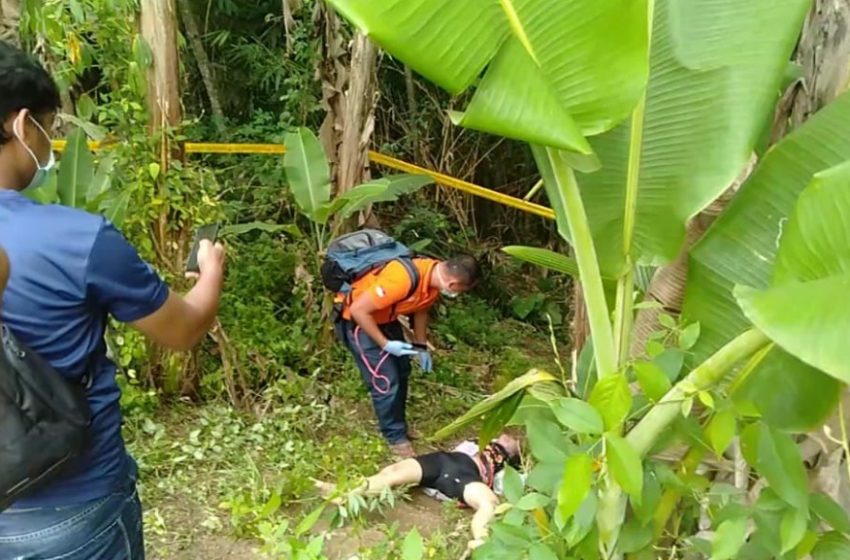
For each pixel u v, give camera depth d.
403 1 1.45
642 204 1.96
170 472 4.11
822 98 2.19
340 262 4.48
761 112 1.84
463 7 1.48
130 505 1.96
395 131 8.16
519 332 7.13
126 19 4.28
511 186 8.38
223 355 4.80
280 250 5.83
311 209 5.11
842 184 1.49
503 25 1.53
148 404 4.57
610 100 1.61
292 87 6.96
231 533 3.66
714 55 1.89
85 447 1.73
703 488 2.06
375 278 4.43
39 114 1.76
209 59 8.26
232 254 5.58
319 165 5.14
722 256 2.01
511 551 1.92
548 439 1.95
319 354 5.39
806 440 2.24
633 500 1.76
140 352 4.43
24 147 1.74
